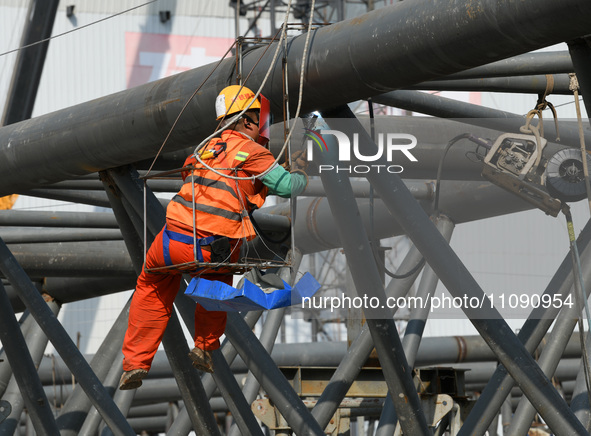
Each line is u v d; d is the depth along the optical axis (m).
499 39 11.66
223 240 12.00
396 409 15.74
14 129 17.61
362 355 20.30
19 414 28.45
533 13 11.13
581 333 14.49
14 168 17.59
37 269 25.30
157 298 13.00
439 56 12.25
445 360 35.78
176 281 13.17
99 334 60.72
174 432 25.19
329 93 13.61
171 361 17.36
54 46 62.38
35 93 36.91
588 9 10.71
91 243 25.66
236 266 12.20
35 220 24.73
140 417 46.47
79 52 62.78
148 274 12.82
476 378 39.34
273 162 12.23
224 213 12.08
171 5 64.62
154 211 16.89
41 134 16.97
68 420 23.95
